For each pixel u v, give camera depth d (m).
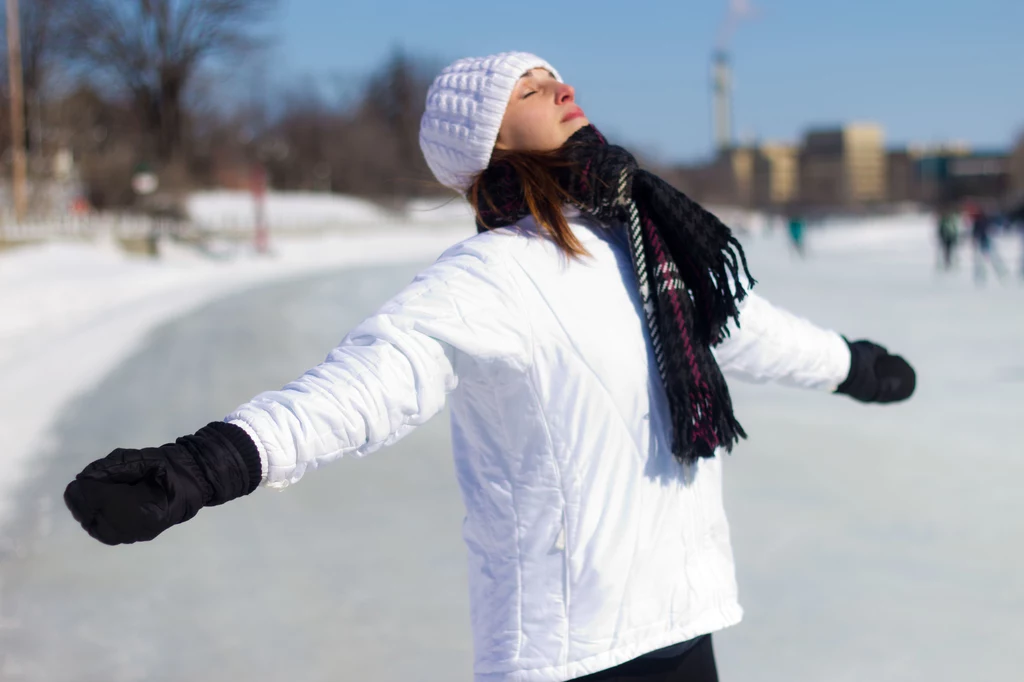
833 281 22.09
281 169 67.94
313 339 12.38
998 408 7.34
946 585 3.85
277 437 1.22
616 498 1.48
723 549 1.65
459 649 3.35
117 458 1.13
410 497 5.30
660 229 1.55
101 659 3.30
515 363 1.43
